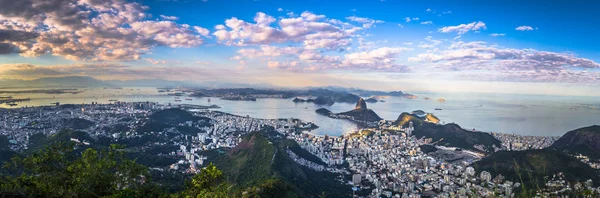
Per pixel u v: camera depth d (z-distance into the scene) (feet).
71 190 88.99
